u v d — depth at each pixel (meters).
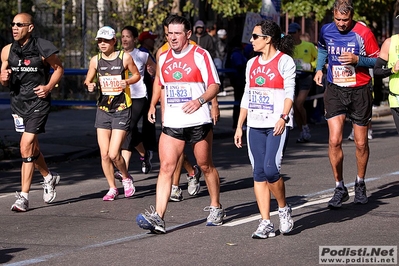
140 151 18.27
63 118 29.56
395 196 14.78
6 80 14.20
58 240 11.77
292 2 32.72
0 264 10.34
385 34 40.91
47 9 32.53
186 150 23.14
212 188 12.47
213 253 10.69
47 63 14.50
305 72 24.03
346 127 28.88
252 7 32.78
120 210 14.19
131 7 32.75
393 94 13.02
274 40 11.44
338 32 13.48
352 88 13.55
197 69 11.98
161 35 32.72
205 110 12.11
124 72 14.99
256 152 11.51
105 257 10.61
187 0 36.19
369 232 11.78
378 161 19.52
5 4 32.50
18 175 19.08
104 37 14.80
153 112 13.52
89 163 21.02
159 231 11.88
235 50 27.33
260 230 11.47
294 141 24.91
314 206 13.95
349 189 15.60
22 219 13.52
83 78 32.84
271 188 11.43
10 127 26.62
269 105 11.38
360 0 32.81
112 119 15.05
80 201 15.23
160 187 11.94
